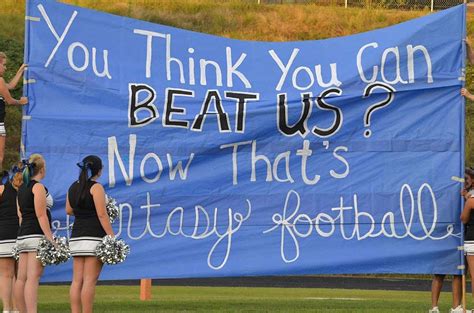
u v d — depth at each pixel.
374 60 14.84
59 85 14.45
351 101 14.76
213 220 14.57
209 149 14.63
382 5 53.50
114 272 14.31
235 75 14.81
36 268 13.14
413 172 14.66
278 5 52.69
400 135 14.72
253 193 14.62
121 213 14.41
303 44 14.95
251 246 14.55
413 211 14.61
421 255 14.58
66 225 14.34
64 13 14.54
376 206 14.62
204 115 14.68
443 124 14.74
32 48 14.42
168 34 14.80
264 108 14.71
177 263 14.45
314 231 14.59
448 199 14.64
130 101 14.57
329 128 14.72
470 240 14.31
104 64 14.60
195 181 14.58
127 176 14.48
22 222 13.20
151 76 14.69
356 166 14.68
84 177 12.50
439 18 14.87
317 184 14.64
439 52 14.86
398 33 14.89
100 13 14.63
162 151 14.57
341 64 14.86
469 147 41.22
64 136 14.39
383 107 14.75
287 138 14.71
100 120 14.48
